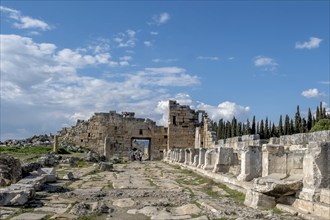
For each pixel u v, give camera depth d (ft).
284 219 43.34
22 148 169.58
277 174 59.98
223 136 324.19
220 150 90.89
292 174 59.52
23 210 46.68
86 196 59.62
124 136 223.71
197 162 122.42
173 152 177.37
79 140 221.87
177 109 225.35
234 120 305.12
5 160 64.95
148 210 48.65
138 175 102.94
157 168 135.54
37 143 210.59
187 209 49.08
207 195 63.52
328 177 46.70
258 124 298.15
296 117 259.19
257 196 51.11
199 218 43.21
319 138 62.23
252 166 69.41
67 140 222.48
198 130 213.66
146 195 62.39
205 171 98.48
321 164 46.91
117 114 224.53
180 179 92.63
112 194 62.69
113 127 223.10
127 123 224.74
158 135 226.58
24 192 51.08
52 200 54.70
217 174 86.22
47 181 77.36
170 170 124.67
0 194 49.52
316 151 47.21
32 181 63.62
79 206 48.47
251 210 48.26
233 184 71.97
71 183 78.48
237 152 91.40
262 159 64.95
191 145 223.92
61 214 44.80
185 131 224.33
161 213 46.60
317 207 44.06
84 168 119.75
